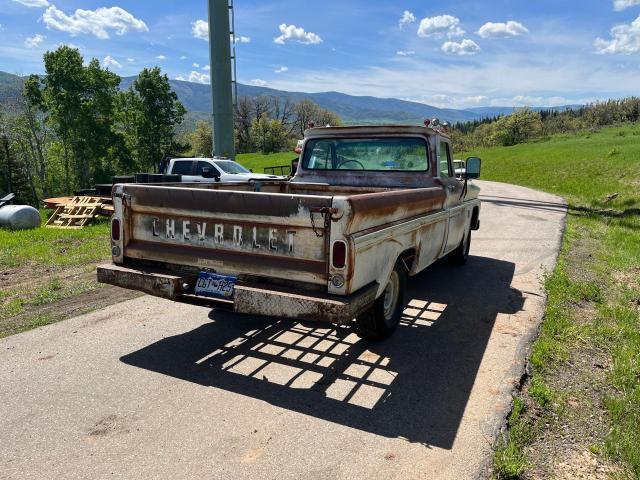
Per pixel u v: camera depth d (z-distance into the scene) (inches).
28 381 151.9
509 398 144.2
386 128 234.4
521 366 165.9
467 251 319.0
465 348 182.1
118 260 175.6
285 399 143.0
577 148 1776.6
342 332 197.0
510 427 129.2
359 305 140.7
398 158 237.0
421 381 155.3
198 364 166.1
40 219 509.4
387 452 117.8
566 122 3693.4
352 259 137.5
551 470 111.8
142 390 147.3
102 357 170.7
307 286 143.3
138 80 1877.5
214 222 155.8
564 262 325.1
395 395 146.1
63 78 1674.5
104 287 259.4
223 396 144.3
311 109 3794.3
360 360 170.9
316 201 136.9
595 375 159.9
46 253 353.4
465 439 123.5
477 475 109.7
